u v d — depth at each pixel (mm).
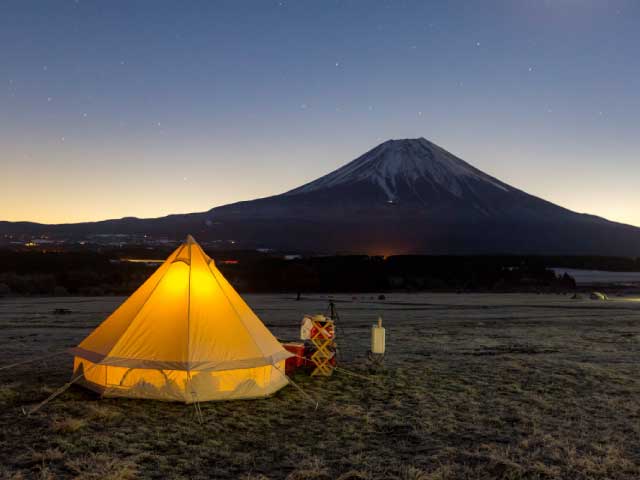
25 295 56781
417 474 6574
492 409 9672
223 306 10641
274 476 6609
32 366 13266
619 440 7984
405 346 17734
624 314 33500
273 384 10594
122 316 10688
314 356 12188
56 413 8953
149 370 9844
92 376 10359
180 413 9047
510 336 20984
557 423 8867
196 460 7051
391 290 76375
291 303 45594
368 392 10773
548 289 77938
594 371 13070
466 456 7316
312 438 8000
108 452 7242
